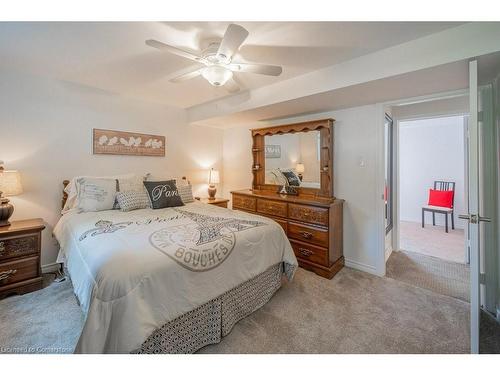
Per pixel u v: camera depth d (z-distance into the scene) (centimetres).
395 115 340
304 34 171
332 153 300
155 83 280
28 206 262
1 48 196
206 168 431
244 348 158
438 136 507
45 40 183
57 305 203
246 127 417
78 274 153
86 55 208
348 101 262
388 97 247
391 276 270
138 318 120
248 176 418
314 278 263
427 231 462
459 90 221
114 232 183
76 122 290
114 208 276
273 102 273
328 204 265
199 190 422
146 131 352
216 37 175
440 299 220
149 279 130
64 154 283
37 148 265
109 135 316
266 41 180
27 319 183
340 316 193
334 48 191
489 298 203
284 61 213
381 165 269
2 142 245
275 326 181
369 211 279
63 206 275
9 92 246
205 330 160
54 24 162
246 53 198
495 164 200
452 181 495
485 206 206
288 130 334
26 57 214
